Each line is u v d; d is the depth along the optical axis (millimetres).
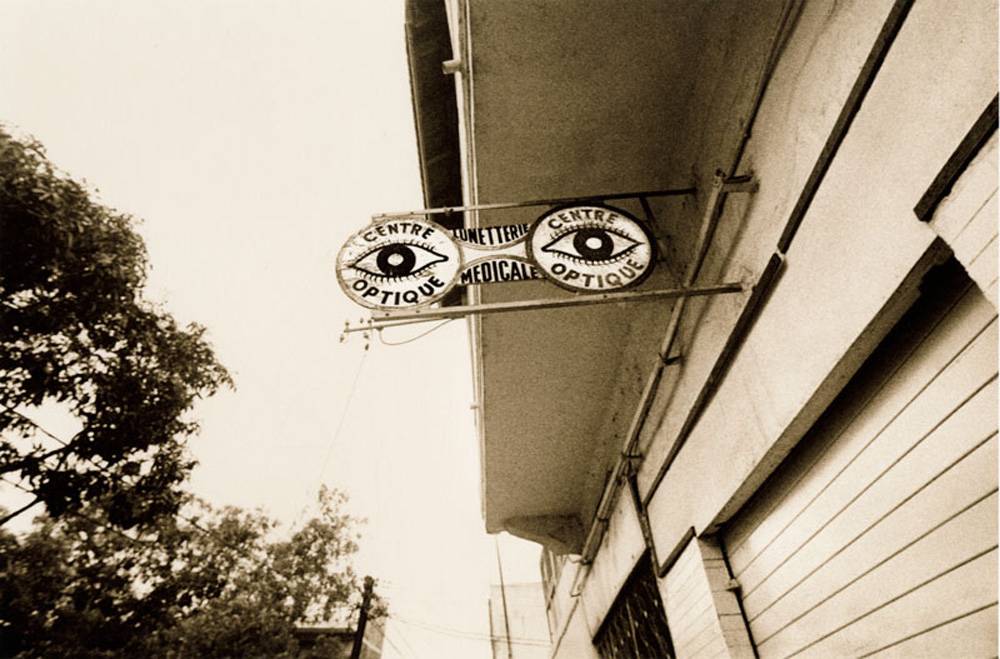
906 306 2082
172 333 6016
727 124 3309
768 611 3354
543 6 3113
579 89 3605
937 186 1717
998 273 1535
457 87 4172
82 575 7953
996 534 1749
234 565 11219
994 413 1770
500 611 27266
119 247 5320
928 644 2076
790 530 3062
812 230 2465
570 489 8086
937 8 1737
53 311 4883
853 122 2178
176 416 6055
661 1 3213
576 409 6461
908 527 2176
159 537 9219
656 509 4980
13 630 7129
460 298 5305
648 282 4676
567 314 5148
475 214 4406
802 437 2916
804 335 2594
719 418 3631
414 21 4488
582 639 8875
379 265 3078
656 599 5336
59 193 4746
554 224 3230
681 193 3643
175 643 10641
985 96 1535
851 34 2164
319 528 14562
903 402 2201
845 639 2604
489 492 7988
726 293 3254
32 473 5086
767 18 2818
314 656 19125
